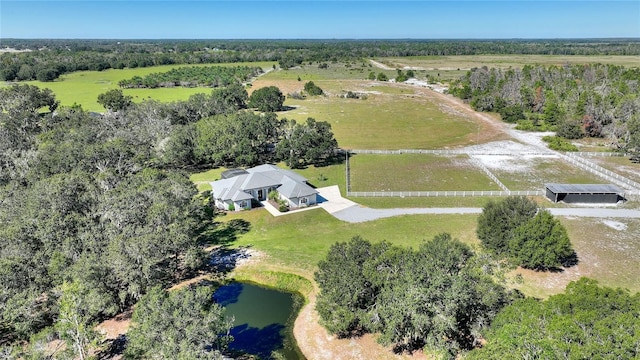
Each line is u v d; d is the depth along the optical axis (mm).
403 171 75312
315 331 34781
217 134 76125
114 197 39656
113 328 34781
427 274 29141
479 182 68688
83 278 31250
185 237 38031
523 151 85938
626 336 20016
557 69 154750
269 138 82188
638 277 40344
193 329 26031
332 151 82312
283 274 42938
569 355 19672
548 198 60531
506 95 128375
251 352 32750
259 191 61969
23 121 82375
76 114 86812
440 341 28875
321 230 52438
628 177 68938
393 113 126375
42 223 35938
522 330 22109
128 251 34031
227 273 43750
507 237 43312
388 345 31469
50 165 57688
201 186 68375
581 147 87875
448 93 160250
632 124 82250
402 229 51781
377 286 31750
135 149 69250
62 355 28109
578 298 25219
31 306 31484
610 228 50344
